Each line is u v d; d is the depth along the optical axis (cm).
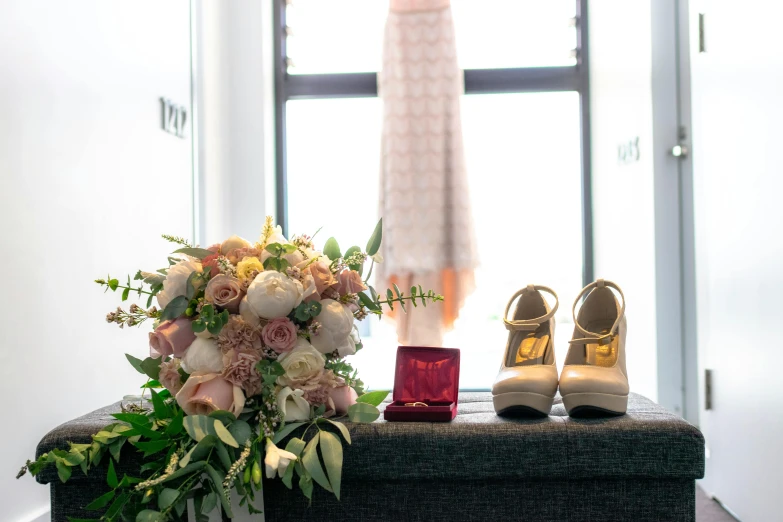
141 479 111
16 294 156
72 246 181
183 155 265
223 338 112
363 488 118
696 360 269
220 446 105
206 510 102
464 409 138
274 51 339
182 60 266
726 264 219
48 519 168
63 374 175
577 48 341
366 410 118
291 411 114
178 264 119
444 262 310
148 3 234
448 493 117
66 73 179
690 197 269
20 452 157
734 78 211
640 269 291
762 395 190
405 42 309
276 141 341
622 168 308
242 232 318
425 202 307
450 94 308
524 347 142
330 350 121
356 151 345
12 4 156
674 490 117
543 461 114
